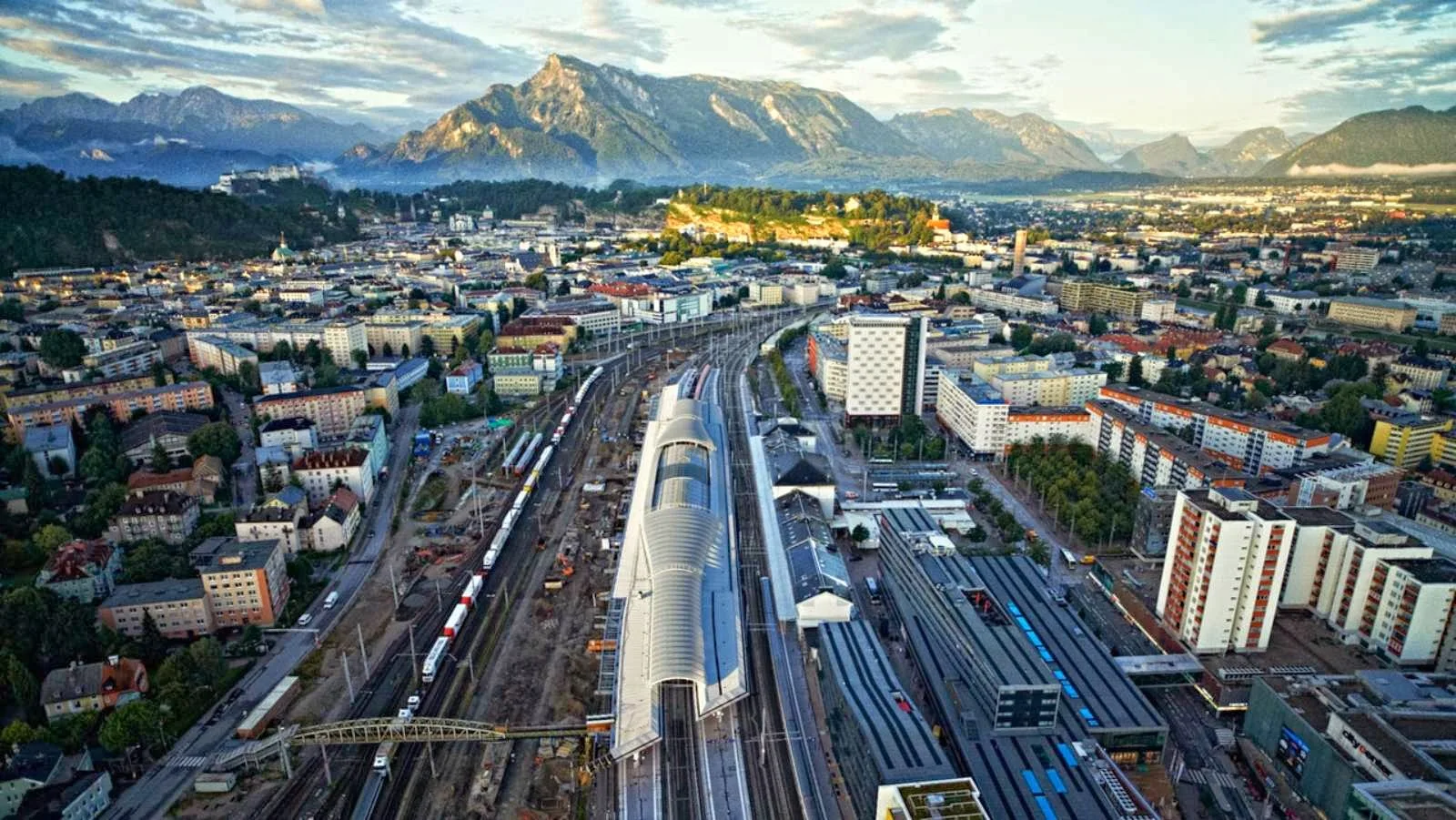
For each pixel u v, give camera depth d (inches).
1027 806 7401.6
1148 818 7504.9
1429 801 6806.1
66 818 7362.2
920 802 6796.3
